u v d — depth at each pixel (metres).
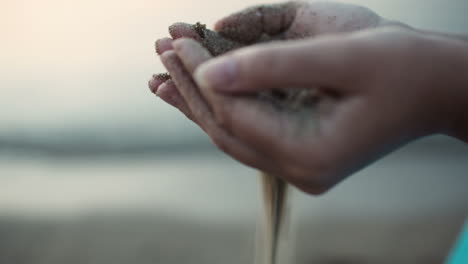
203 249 1.64
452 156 3.01
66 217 1.95
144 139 3.31
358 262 1.55
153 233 1.77
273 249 0.51
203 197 2.25
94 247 1.67
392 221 1.93
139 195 2.27
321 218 1.94
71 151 3.17
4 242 1.71
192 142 3.36
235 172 2.71
